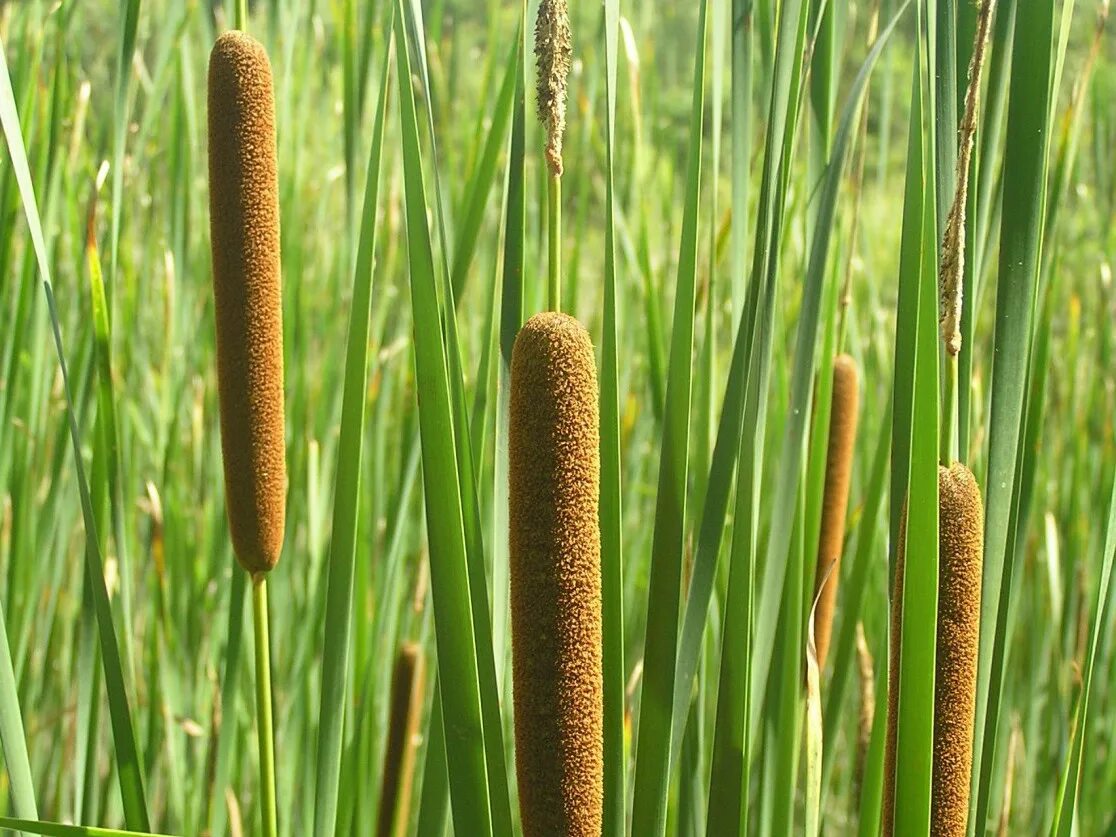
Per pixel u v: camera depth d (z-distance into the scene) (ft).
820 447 2.04
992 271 3.84
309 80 3.11
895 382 1.75
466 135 3.36
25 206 1.72
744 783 1.76
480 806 1.68
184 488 3.49
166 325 2.94
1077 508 3.32
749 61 1.90
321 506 2.77
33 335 2.59
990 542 1.73
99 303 1.92
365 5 2.53
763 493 2.77
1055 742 3.15
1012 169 1.69
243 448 1.71
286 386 3.02
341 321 3.26
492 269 1.94
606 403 1.71
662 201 3.67
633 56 2.37
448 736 1.67
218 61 1.69
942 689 1.64
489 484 2.42
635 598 3.46
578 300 2.75
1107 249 3.69
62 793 2.89
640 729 1.75
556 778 1.55
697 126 1.71
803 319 1.86
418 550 2.99
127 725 1.78
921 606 1.60
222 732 2.21
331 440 3.06
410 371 2.77
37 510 2.89
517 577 1.55
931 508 1.59
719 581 2.31
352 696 2.38
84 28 3.18
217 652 2.93
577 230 2.76
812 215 2.04
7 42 2.75
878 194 2.81
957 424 1.74
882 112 2.79
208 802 2.63
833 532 2.13
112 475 1.98
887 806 1.66
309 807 2.36
